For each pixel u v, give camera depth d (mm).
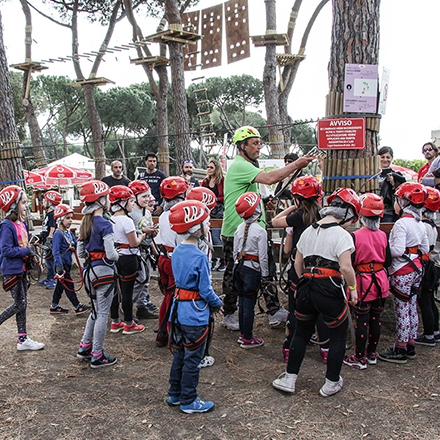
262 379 3754
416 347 4402
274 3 13438
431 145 6793
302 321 3422
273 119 14008
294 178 4547
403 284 3936
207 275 3135
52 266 7414
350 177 4852
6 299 6594
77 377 3855
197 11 15008
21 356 4367
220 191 7688
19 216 4496
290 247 4109
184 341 3143
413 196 4008
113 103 33062
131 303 4930
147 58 15812
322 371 3896
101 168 18906
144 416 3174
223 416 3148
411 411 3154
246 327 4430
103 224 3965
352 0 4711
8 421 3133
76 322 5527
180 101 13148
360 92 4746
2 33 8719
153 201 5746
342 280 3285
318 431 2922
